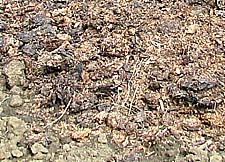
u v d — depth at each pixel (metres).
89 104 1.74
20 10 2.07
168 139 1.65
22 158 1.61
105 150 1.63
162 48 1.91
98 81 1.81
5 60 1.89
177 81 1.79
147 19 2.01
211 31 1.96
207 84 1.77
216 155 1.61
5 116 1.72
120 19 2.00
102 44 1.91
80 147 1.64
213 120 1.70
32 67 1.85
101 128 1.69
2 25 2.01
